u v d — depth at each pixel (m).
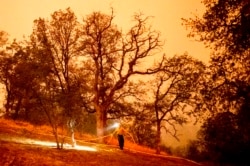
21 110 37.91
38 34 22.98
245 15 16.17
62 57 30.88
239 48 16.78
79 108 21.98
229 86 17.39
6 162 14.60
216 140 21.25
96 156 20.23
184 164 26.28
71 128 23.02
